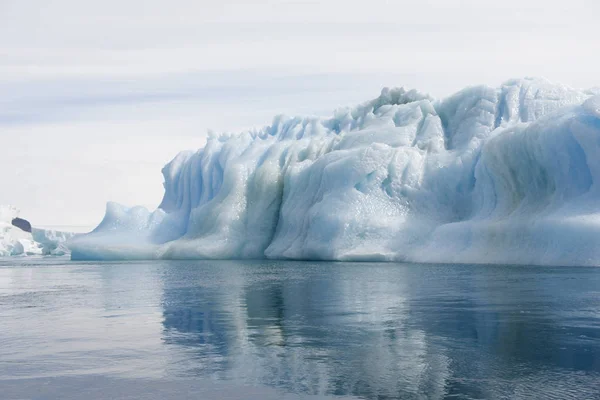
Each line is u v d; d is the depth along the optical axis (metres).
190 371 7.62
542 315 11.41
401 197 34.38
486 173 31.53
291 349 8.77
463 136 35.66
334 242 33.91
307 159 41.41
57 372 7.71
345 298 14.80
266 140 46.16
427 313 11.92
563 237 25.41
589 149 26.12
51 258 57.59
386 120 39.22
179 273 26.36
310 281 20.20
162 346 9.17
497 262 27.80
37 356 8.63
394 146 36.97
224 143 47.78
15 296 17.20
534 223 27.06
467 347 8.70
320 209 35.44
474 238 29.67
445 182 34.06
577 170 27.14
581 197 26.52
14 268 34.91
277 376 7.31
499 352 8.36
